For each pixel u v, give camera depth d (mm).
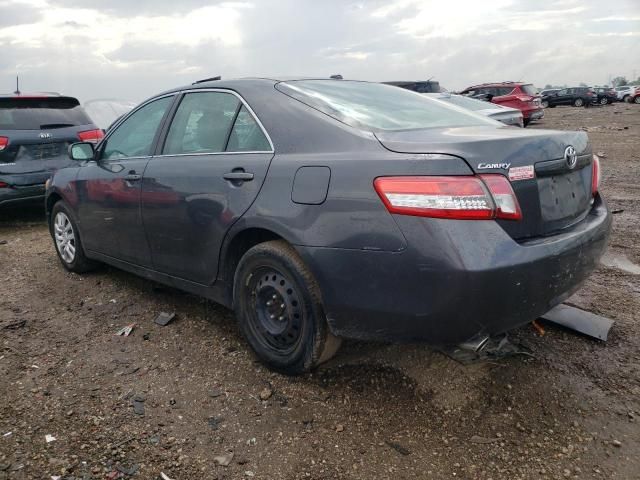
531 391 2887
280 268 2873
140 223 3812
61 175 4855
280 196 2807
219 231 3156
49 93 7445
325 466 2379
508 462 2385
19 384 3051
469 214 2281
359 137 2664
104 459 2420
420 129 2807
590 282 4422
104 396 2922
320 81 3492
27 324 3871
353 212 2494
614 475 2293
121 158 4137
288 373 3037
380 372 3064
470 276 2242
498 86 22625
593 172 3143
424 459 2412
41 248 6008
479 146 2381
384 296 2449
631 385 2932
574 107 35844
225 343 3502
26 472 2326
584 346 3354
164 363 3270
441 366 3098
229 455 2447
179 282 3676
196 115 3582
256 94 3232
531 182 2496
